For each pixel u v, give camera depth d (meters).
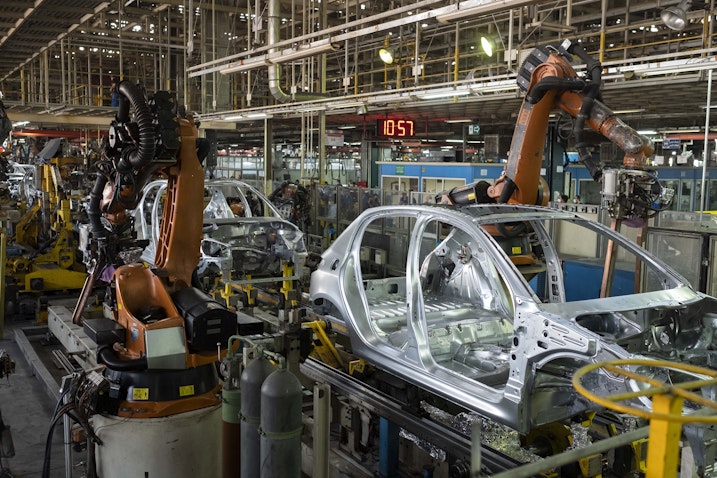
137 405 3.89
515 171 6.34
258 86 21.83
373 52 19.61
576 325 3.79
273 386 3.09
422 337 4.73
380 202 13.56
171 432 3.82
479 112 16.30
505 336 5.64
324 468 3.36
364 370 5.58
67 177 10.75
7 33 12.06
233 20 18.92
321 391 3.31
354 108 15.31
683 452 2.77
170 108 4.07
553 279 5.66
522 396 3.95
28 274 8.95
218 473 4.08
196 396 4.01
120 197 4.29
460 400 4.33
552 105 6.23
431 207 5.03
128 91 4.01
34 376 6.80
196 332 3.88
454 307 5.97
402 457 4.66
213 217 10.25
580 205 9.55
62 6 10.17
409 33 16.23
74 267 9.81
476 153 25.41
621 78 9.92
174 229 4.23
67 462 4.17
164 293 4.14
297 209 14.76
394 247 12.68
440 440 4.26
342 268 5.51
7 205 13.85
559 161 16.84
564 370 4.02
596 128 6.04
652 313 4.66
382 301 6.34
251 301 8.97
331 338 6.31
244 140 29.42
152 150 3.90
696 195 16.78
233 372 3.61
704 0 11.32
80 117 19.22
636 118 16.27
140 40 19.81
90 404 3.81
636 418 4.61
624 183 5.90
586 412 4.47
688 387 2.07
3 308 8.22
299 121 20.05
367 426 4.76
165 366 3.89
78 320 4.73
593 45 18.30
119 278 4.23
